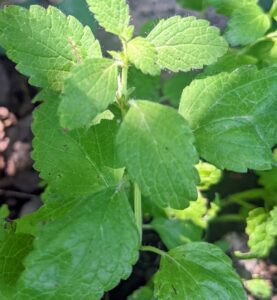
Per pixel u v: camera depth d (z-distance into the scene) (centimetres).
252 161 18
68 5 32
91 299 17
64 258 17
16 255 21
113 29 18
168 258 19
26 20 18
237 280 19
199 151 19
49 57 18
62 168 19
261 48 27
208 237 30
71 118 16
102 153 19
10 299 20
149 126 16
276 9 26
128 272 17
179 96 29
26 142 33
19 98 34
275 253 30
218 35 18
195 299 18
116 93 18
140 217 20
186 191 16
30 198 32
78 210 18
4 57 35
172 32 18
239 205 30
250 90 19
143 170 16
